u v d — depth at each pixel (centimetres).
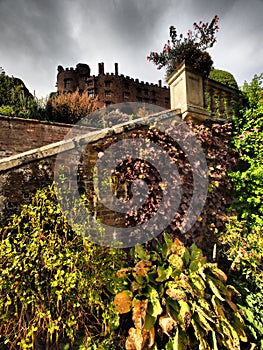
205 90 448
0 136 471
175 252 281
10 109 573
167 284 255
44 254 234
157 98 2312
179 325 227
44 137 516
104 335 247
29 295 226
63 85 2216
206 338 231
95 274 249
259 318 269
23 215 252
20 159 273
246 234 376
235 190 424
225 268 354
